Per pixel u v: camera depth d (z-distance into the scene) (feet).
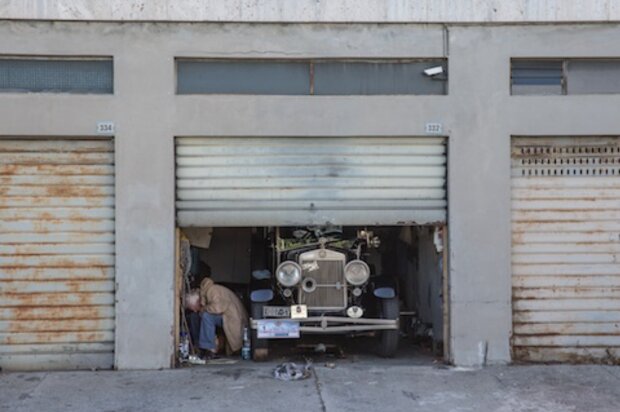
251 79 26.45
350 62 26.63
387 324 27.25
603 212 26.76
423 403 22.06
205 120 25.80
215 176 26.18
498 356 26.32
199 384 23.93
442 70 26.53
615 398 22.61
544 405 21.91
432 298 29.45
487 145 26.35
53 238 25.80
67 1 25.41
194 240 28.78
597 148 26.84
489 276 26.32
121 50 25.68
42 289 25.75
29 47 25.45
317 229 28.09
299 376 24.66
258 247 30.60
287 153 26.37
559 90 27.02
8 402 22.07
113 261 25.89
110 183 25.94
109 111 25.61
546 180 26.76
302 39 26.12
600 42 26.50
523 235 26.68
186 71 26.32
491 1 26.22
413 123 26.18
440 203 26.66
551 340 26.66
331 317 27.14
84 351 25.84
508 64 26.45
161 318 25.70
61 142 25.91
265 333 26.76
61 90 25.91
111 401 22.16
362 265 27.48
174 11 25.63
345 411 21.25
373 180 26.50
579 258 26.68
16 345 25.67
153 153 25.71
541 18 26.27
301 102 26.02
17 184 25.76
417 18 26.12
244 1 25.84
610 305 26.68
